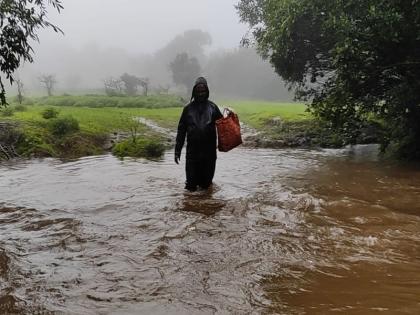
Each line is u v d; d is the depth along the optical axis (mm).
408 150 13914
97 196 8641
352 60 11930
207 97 9305
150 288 4422
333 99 13281
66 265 5055
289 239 5961
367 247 5645
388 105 13641
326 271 4867
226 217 7066
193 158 9117
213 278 4676
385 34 11141
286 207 7699
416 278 4664
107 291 4355
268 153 16594
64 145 16359
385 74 13305
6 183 10094
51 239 6012
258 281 4598
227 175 11188
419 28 11070
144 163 13461
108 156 15430
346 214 7230
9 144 15438
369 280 4613
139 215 7230
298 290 4371
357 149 17734
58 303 4094
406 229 6402
